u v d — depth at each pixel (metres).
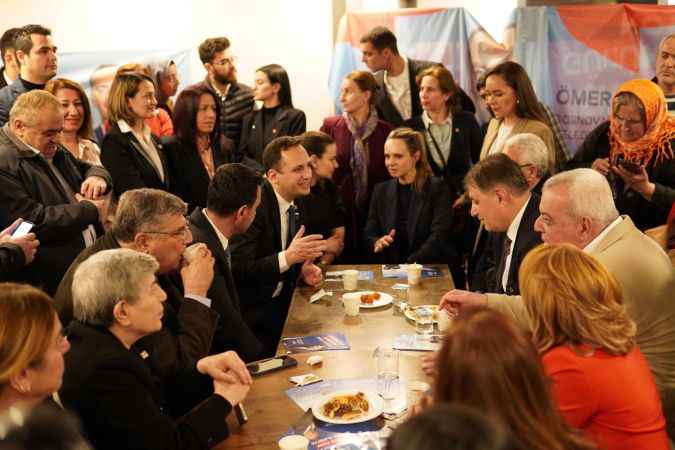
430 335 2.73
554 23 5.06
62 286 2.29
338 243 4.25
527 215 2.89
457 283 4.22
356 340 2.70
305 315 3.03
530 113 4.12
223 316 2.76
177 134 4.34
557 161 4.82
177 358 2.24
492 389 1.24
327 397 2.15
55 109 3.24
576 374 1.70
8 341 1.55
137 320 1.90
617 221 2.37
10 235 2.91
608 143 4.16
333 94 5.56
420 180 4.22
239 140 5.44
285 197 3.65
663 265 2.28
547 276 1.78
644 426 1.71
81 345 1.86
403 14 5.34
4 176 3.13
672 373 2.25
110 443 1.82
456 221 4.38
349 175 4.80
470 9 6.60
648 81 3.87
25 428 0.78
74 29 6.18
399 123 5.10
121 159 3.98
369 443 1.91
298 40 6.23
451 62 5.32
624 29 4.98
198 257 2.50
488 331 1.28
